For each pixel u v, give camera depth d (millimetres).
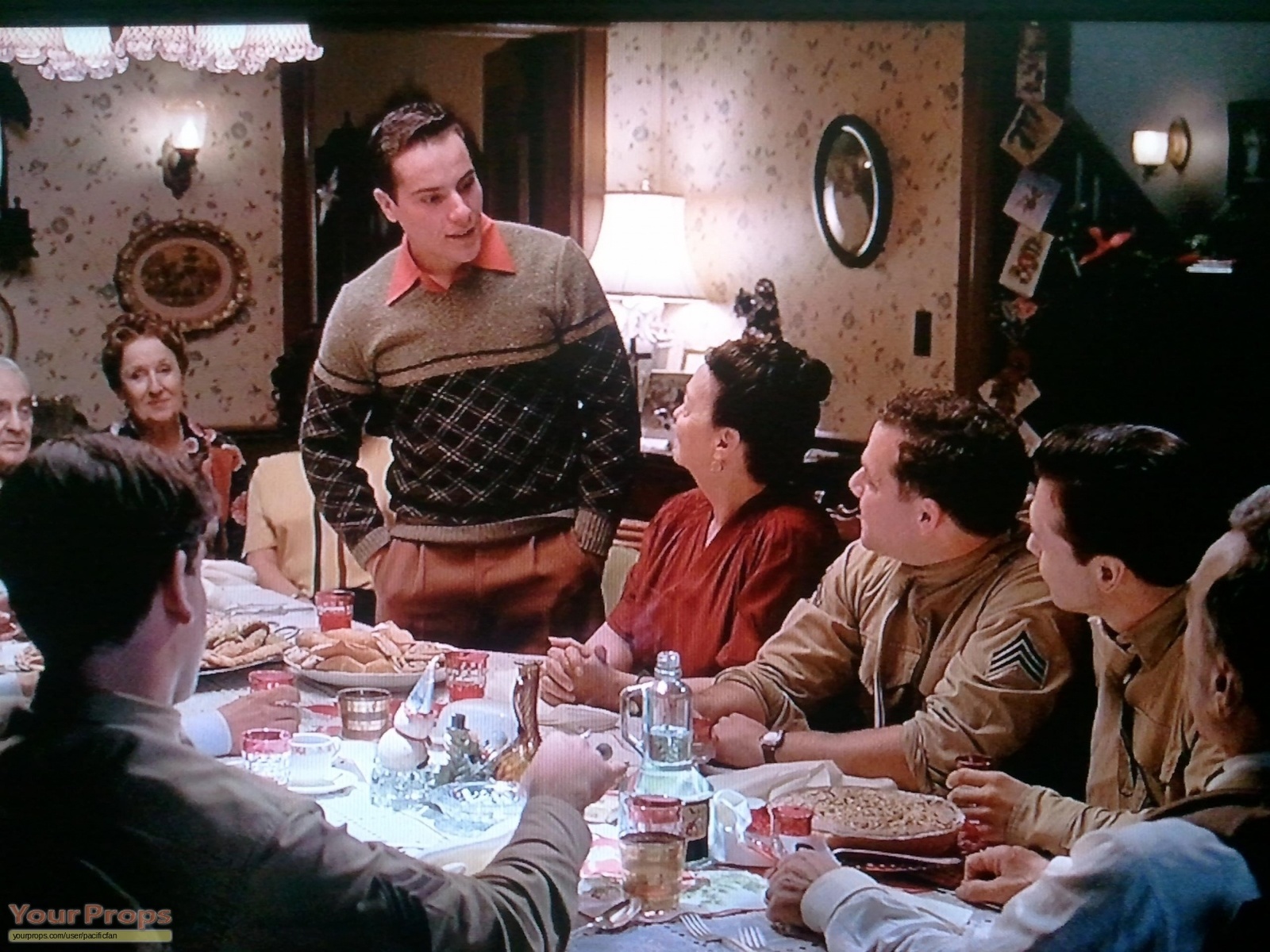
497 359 2180
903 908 1140
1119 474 1371
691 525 1975
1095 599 1405
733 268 2434
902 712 1673
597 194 2436
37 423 2406
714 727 1633
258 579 2318
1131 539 1369
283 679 1733
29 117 2455
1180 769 1349
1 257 2518
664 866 1208
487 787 1379
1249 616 1039
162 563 1018
